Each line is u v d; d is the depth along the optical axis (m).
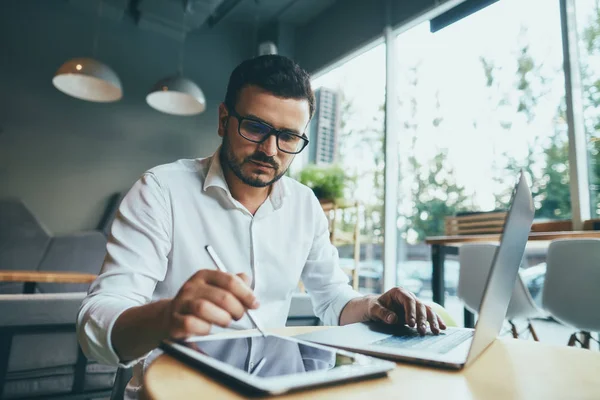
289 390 0.37
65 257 4.11
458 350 0.57
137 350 0.55
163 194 0.92
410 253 4.18
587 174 2.80
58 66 4.63
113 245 0.79
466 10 3.26
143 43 5.24
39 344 1.66
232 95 0.92
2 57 4.35
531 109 3.17
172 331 0.46
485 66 3.55
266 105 0.87
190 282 0.49
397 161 4.27
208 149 5.50
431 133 4.02
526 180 0.59
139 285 0.74
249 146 0.89
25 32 4.48
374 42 4.50
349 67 4.91
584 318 1.93
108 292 0.69
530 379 0.46
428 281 4.10
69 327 1.49
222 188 0.96
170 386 0.38
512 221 0.53
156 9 4.96
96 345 0.58
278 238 1.03
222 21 5.79
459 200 3.72
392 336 0.66
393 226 4.19
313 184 4.65
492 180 3.41
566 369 0.51
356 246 4.24
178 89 4.14
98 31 4.93
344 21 4.90
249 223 0.99
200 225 0.95
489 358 0.56
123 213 0.85
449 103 3.86
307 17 5.43
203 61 5.64
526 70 3.23
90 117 4.77
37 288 3.88
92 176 4.70
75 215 4.55
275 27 5.66
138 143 5.04
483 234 2.98
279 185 1.05
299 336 0.65
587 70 2.86
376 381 0.44
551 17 3.08
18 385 1.61
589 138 2.82
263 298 1.00
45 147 4.48
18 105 4.38
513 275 0.62
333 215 4.36
